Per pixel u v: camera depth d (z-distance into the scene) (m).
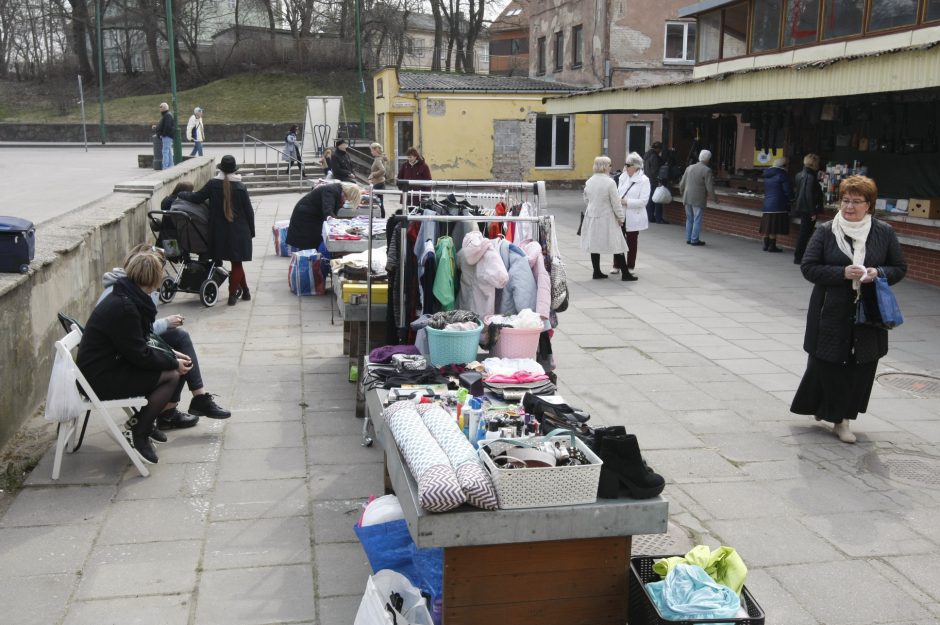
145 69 53.72
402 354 4.81
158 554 4.09
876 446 5.64
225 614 3.60
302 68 47.12
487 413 3.80
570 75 28.12
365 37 48.25
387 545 3.57
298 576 3.92
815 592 3.87
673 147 19.34
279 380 6.84
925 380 7.11
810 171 12.23
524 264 5.22
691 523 4.52
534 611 3.22
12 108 46.59
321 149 30.39
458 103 25.77
